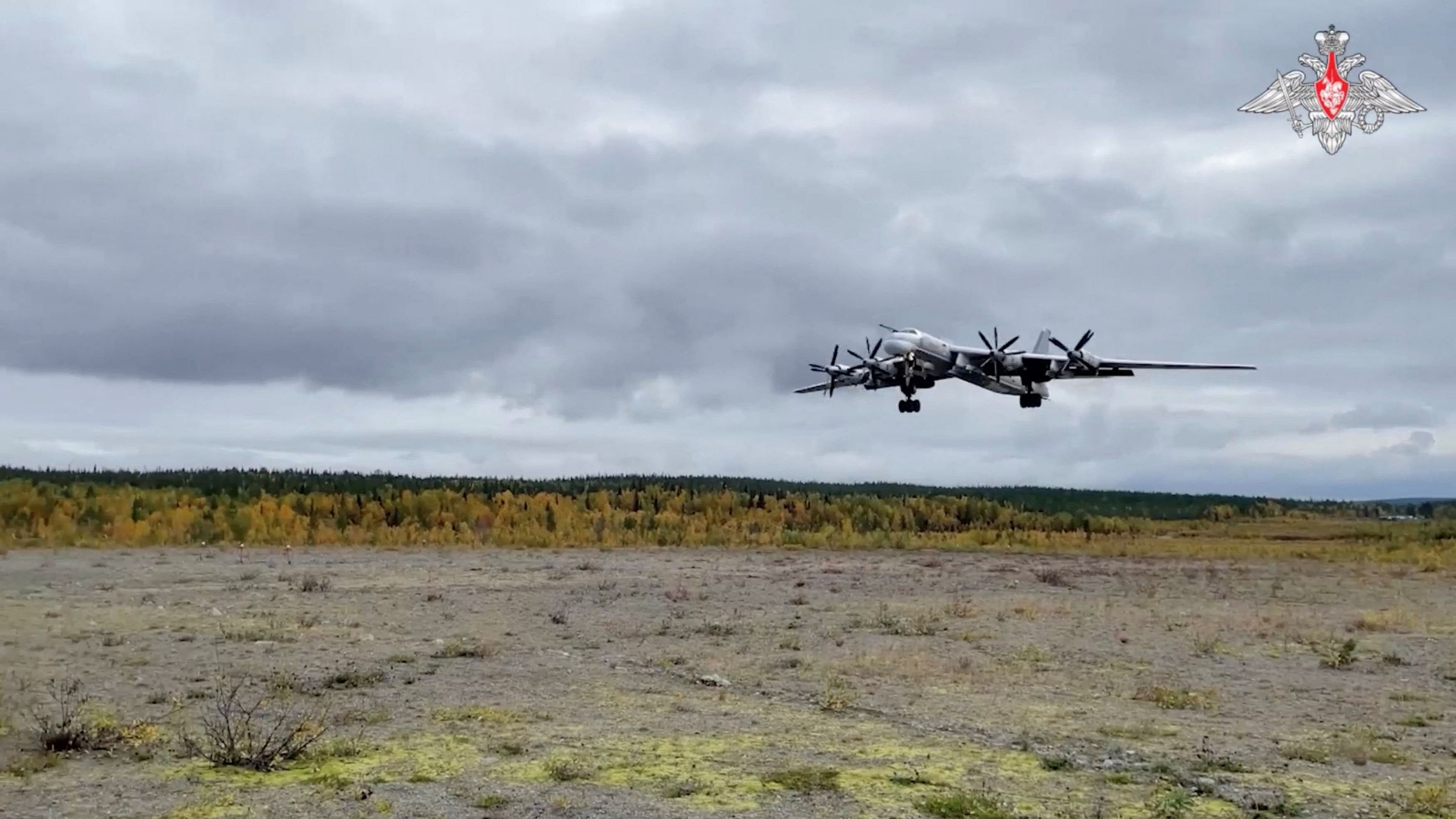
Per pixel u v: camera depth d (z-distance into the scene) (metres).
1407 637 21.72
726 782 9.42
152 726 11.08
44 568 32.38
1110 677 16.09
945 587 32.69
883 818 8.41
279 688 13.84
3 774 9.39
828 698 13.51
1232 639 20.89
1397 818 8.77
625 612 24.64
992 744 11.22
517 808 8.56
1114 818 8.56
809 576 36.16
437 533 51.53
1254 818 8.66
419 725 11.78
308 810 8.44
